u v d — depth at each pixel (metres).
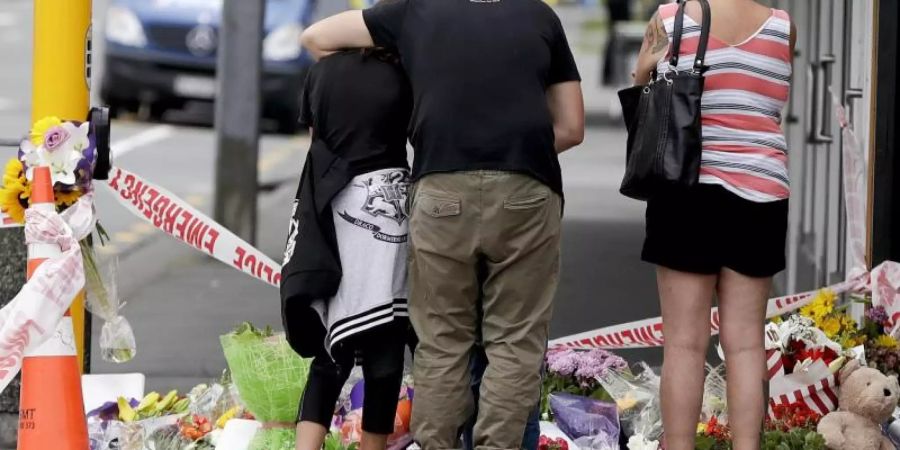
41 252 19.25
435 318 18.88
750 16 19.30
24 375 19.08
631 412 22.77
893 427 22.30
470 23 18.72
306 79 19.69
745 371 19.30
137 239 49.41
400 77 19.20
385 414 19.33
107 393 23.62
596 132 78.69
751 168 18.94
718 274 19.44
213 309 38.88
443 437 18.83
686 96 18.75
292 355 20.97
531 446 19.88
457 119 18.47
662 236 19.27
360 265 18.89
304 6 70.75
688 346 19.38
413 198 18.84
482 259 18.81
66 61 22.75
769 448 20.55
